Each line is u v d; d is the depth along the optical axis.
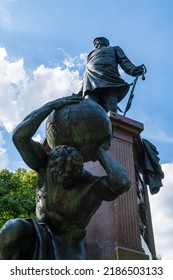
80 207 4.12
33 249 3.88
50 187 4.11
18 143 4.07
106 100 7.46
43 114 4.15
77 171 4.02
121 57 7.94
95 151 4.25
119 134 6.48
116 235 5.26
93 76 7.57
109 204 5.54
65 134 4.14
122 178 4.05
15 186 17.48
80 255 4.15
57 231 4.16
